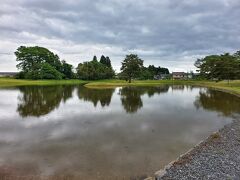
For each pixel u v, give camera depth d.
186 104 38.84
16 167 13.02
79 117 26.70
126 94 56.94
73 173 12.30
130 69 110.69
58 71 131.00
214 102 41.56
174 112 30.62
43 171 12.54
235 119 26.03
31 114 28.39
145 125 22.91
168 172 11.77
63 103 38.97
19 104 37.09
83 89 71.75
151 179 11.09
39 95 51.59
